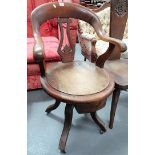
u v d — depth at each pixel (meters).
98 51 1.69
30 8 1.81
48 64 1.33
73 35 1.77
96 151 1.28
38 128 1.44
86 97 1.01
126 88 1.27
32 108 1.65
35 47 1.04
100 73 1.24
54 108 1.55
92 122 1.54
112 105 1.40
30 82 1.80
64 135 1.23
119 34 1.47
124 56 1.70
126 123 1.54
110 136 1.41
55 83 1.10
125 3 1.39
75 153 1.26
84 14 1.30
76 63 1.36
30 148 1.27
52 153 1.24
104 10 1.96
